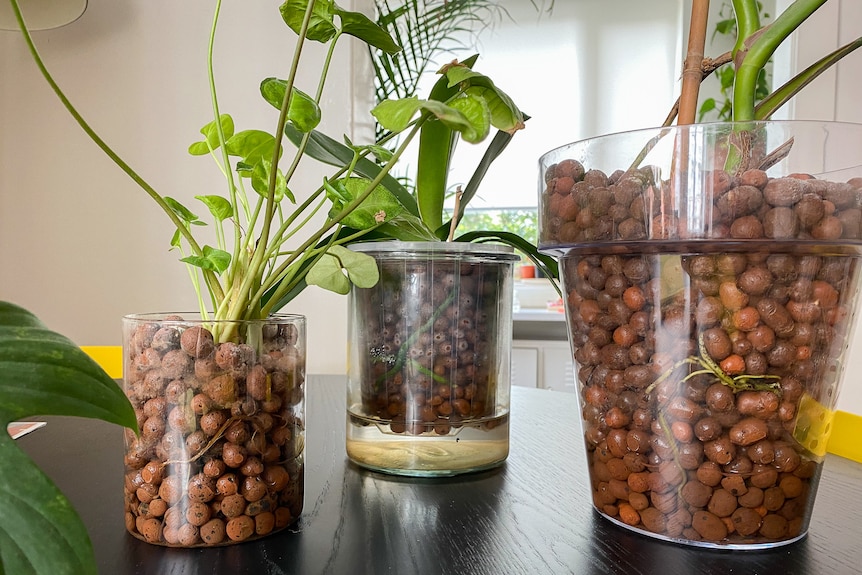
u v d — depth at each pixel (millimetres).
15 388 247
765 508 387
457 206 613
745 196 350
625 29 2490
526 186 2562
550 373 2295
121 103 1507
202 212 1496
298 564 376
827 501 496
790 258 361
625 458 414
